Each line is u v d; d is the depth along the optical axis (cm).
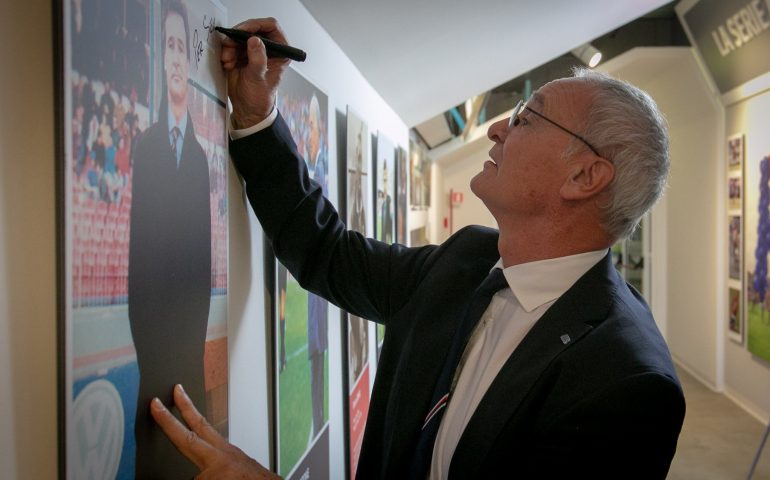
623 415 73
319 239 115
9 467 51
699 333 554
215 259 88
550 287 94
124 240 62
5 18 51
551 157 94
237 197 102
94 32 56
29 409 53
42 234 54
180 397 75
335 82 168
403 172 344
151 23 67
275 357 116
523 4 207
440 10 181
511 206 98
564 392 79
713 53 472
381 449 108
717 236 509
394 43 195
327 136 153
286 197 106
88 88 55
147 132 67
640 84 633
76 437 55
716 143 509
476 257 112
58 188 52
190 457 70
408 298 118
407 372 101
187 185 78
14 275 52
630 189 92
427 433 94
